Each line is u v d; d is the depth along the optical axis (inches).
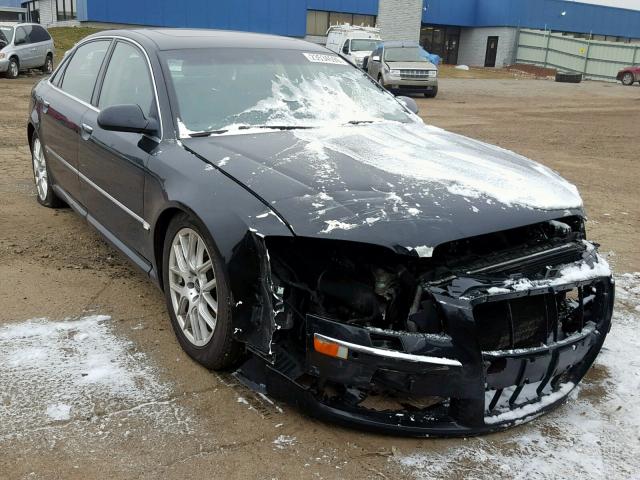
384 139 146.1
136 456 99.7
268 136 140.8
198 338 124.4
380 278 103.3
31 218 215.9
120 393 116.0
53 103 197.9
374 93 181.0
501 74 1562.5
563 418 116.1
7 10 1521.9
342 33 1067.9
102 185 161.5
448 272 103.5
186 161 128.0
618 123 622.8
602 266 120.5
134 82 157.5
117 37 176.6
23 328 138.6
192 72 152.5
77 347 131.6
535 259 112.2
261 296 106.3
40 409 110.1
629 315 162.9
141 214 140.9
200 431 106.6
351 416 102.4
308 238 102.0
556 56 1734.7
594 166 383.2
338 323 100.0
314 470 98.7
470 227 104.1
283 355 107.2
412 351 97.3
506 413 106.5
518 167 135.6
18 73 784.9
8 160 312.3
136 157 140.5
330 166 121.0
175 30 175.8
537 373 106.8
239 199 111.9
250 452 102.1
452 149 143.6
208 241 114.4
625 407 120.2
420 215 104.4
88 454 99.6
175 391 117.5
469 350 98.6
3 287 159.3
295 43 185.0
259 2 1460.4
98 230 171.0
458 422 102.9
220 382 121.1
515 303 106.1
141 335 138.3
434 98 853.8
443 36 1899.6
